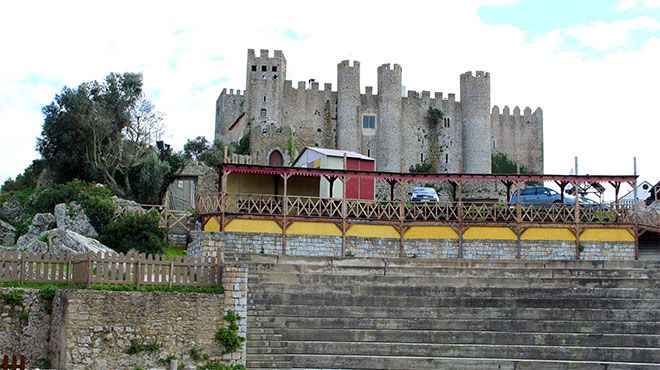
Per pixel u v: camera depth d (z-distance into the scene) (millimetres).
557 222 45062
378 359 27469
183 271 26109
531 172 102375
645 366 27516
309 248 43188
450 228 44594
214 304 25797
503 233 44750
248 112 94875
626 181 45750
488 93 99812
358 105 97062
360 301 31219
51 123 58250
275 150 85000
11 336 25625
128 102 61844
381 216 44312
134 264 25781
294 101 97125
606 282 34531
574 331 29953
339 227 43719
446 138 99500
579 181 45656
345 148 95875
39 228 44219
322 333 28672
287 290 32156
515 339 29234
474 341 29141
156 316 25188
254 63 95875
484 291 33094
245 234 42562
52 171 58500
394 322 29781
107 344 24609
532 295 33188
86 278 25422
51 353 25578
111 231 41625
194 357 25281
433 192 59625
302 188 48406
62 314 24906
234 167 43281
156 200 58281
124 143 61219
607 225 45281
